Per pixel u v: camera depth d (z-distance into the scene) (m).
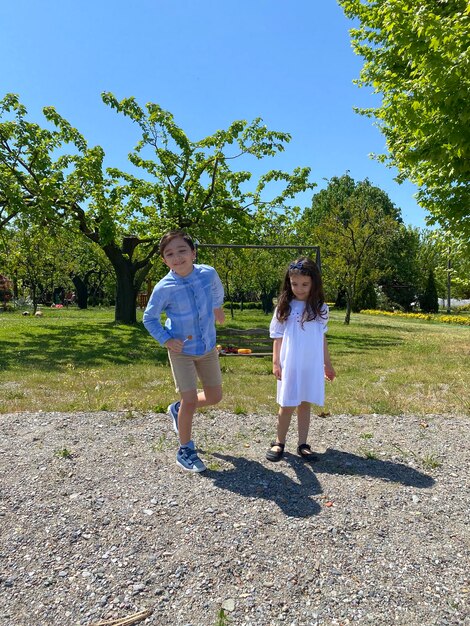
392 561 2.23
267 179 16.64
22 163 13.91
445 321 26.69
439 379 6.80
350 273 21.00
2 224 13.91
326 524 2.55
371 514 2.66
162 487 2.98
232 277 28.05
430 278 39.00
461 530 2.51
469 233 9.02
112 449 3.65
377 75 9.52
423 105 6.22
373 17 9.20
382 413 4.82
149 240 16.16
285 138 15.55
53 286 40.41
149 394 5.68
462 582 2.08
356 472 3.26
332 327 18.52
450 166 7.25
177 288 3.25
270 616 1.89
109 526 2.52
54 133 14.43
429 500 2.84
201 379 3.57
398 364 8.66
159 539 2.40
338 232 21.78
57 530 2.48
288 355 3.44
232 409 5.00
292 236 18.42
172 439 3.92
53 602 1.97
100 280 42.09
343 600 1.97
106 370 7.75
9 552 2.30
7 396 5.63
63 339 12.12
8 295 39.78
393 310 38.28
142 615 1.89
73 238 17.34
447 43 5.50
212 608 1.93
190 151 15.83
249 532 2.46
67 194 13.95
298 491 2.94
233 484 3.04
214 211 15.55
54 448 3.66
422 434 4.11
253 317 21.62
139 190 15.72
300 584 2.07
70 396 5.66
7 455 3.50
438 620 1.86
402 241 40.78
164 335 3.21
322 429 4.29
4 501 2.78
